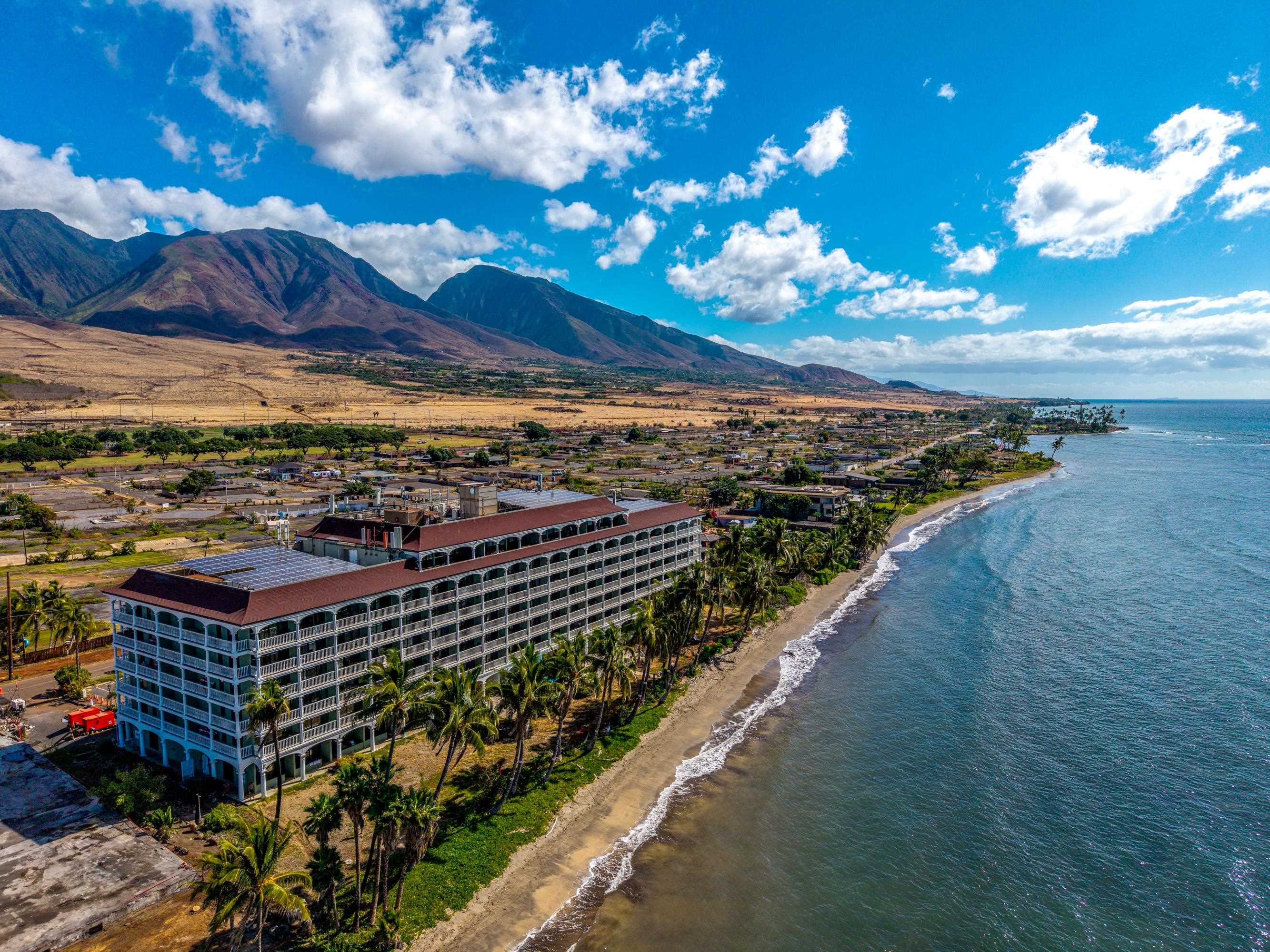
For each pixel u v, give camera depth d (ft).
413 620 244.01
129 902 158.40
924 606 420.36
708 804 220.02
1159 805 219.82
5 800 196.24
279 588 206.59
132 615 222.07
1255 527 628.69
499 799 210.59
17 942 145.79
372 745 233.96
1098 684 307.17
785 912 175.94
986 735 264.11
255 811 163.12
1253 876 188.34
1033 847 201.16
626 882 184.85
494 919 168.04
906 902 180.34
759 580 330.34
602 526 335.06
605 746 247.50
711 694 299.38
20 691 273.33
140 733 225.97
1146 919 174.60
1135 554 536.83
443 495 331.57
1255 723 269.44
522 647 285.64
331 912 158.51
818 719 277.64
